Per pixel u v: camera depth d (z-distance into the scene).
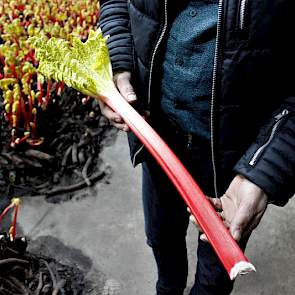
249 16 1.05
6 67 2.52
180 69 1.22
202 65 1.17
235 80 1.13
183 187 1.09
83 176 2.57
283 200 1.09
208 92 1.21
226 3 1.05
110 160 2.68
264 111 1.24
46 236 2.31
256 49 1.09
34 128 2.52
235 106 1.18
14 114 2.44
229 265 0.96
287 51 1.12
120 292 2.12
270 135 1.10
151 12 1.20
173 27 1.19
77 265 2.20
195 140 1.36
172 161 1.13
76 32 2.76
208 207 1.04
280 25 1.05
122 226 2.37
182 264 1.86
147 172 1.57
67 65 1.28
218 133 1.25
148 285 2.15
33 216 2.39
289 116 1.12
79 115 2.78
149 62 1.28
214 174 1.35
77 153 2.65
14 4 3.00
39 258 2.19
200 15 1.14
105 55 1.29
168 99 1.32
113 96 1.27
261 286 2.13
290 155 1.07
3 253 2.02
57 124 2.69
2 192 2.48
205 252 1.58
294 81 1.18
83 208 2.45
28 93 2.41
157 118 1.42
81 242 2.29
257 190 1.05
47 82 2.70
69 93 2.78
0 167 2.52
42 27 2.99
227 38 1.08
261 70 1.12
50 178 2.55
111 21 1.41
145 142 1.18
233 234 1.02
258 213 1.05
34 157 2.55
